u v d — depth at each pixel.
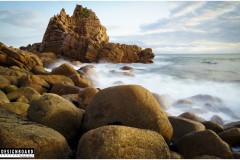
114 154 3.50
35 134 3.87
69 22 37.25
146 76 19.81
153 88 14.75
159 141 3.88
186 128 5.66
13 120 4.40
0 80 10.02
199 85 15.99
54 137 3.98
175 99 11.16
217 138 4.71
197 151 4.68
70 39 30.81
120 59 31.42
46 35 33.62
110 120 4.65
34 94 8.16
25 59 16.94
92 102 5.06
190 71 23.91
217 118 8.29
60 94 9.78
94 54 30.36
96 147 3.60
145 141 3.76
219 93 13.32
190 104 10.02
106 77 17.17
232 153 4.59
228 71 23.67
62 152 3.97
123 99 4.75
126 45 33.28
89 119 4.88
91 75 16.00
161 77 19.56
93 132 3.87
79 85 12.04
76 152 4.06
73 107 5.28
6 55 16.50
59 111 4.89
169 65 30.48
